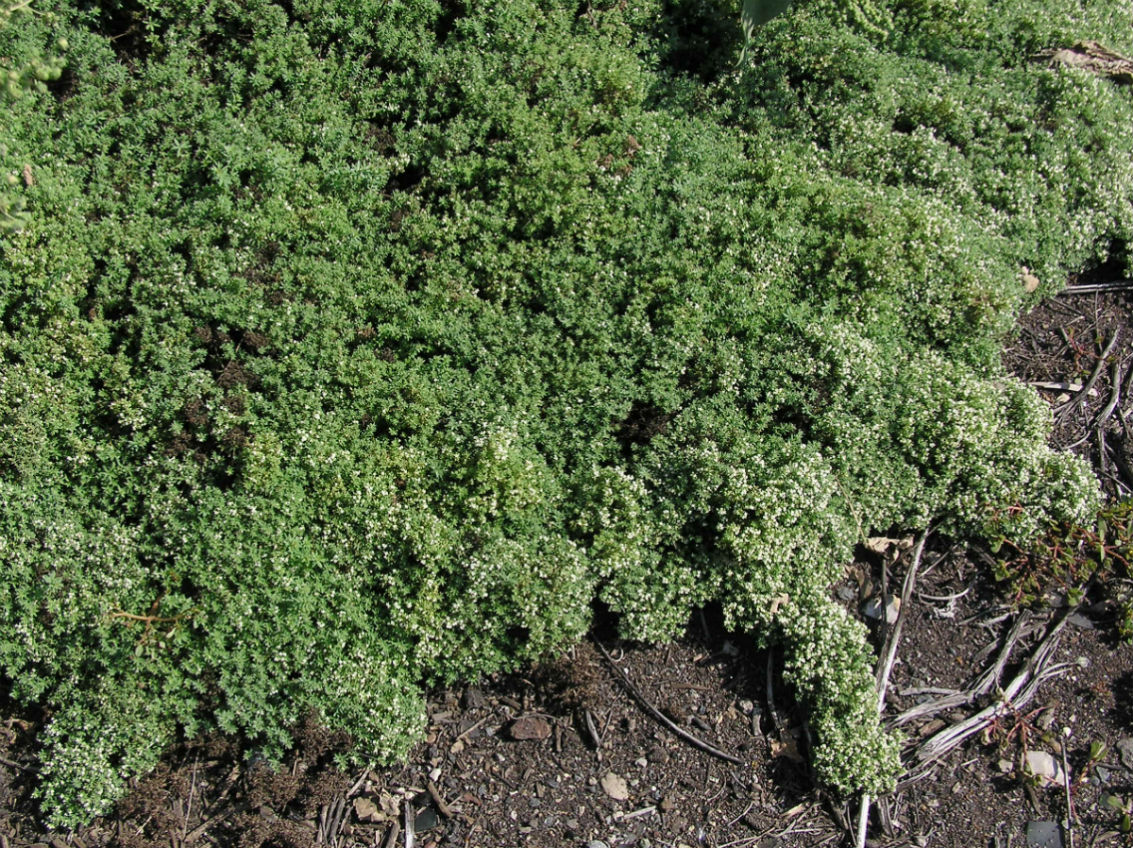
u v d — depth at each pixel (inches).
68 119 41.0
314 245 39.8
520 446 38.4
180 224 39.8
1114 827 37.4
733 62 45.3
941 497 40.1
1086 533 40.3
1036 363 44.3
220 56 42.6
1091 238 45.6
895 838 36.7
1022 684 39.1
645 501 38.3
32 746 36.8
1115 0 51.6
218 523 36.8
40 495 37.7
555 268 40.3
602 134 42.3
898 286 41.4
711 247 41.0
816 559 38.4
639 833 36.3
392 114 42.7
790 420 40.0
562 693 37.2
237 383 38.2
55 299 38.3
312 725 35.9
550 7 44.3
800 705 37.7
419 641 36.6
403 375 38.9
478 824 36.1
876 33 47.0
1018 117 46.4
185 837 35.8
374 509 37.2
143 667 35.9
